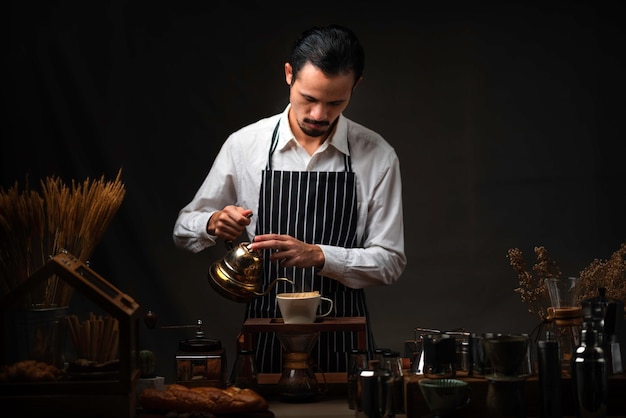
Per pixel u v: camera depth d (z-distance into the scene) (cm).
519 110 468
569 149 468
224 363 242
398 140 468
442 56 467
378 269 290
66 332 219
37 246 232
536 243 468
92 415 212
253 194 309
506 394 214
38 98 451
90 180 455
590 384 213
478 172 469
